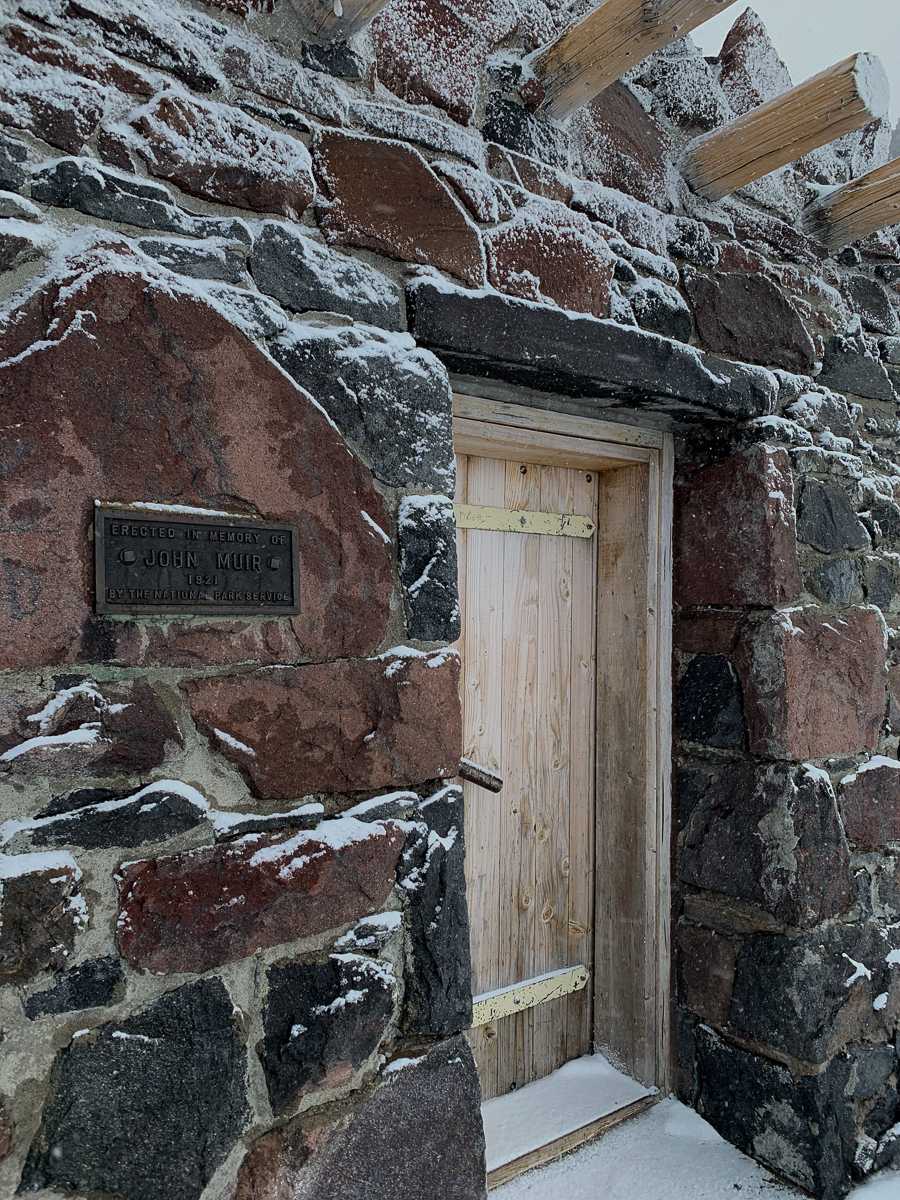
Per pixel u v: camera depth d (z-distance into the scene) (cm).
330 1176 122
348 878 126
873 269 237
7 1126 99
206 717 116
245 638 119
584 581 221
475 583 198
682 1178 184
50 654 103
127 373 109
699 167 190
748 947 194
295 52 134
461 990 136
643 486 212
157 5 119
